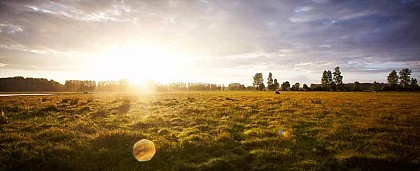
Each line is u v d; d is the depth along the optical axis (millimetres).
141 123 17312
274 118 20234
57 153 10656
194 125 17422
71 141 12359
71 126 16156
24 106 27234
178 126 16922
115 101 36562
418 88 115188
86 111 24266
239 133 15039
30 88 154875
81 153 10664
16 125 16828
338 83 139375
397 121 18453
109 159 10273
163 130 15016
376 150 11102
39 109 24266
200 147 11758
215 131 15438
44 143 12156
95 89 174125
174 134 14211
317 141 13008
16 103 31859
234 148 11844
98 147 11391
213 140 12898
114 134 12789
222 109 25906
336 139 13281
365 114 22328
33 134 13961
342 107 28047
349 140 13023
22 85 153750
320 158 10477
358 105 30625
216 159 10281
